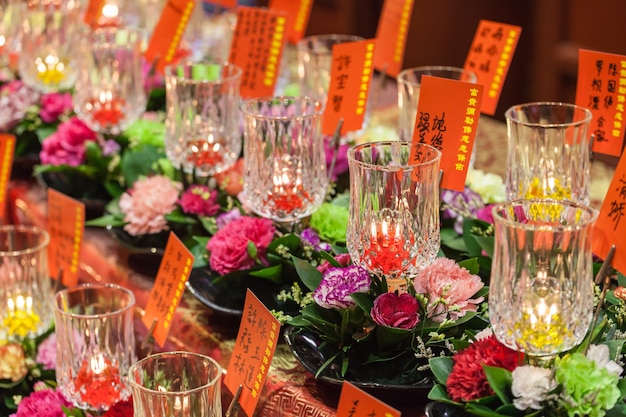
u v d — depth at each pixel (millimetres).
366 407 1204
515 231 1146
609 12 3213
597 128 1605
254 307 1395
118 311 1570
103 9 2754
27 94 2408
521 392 1161
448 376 1244
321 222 1672
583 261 1161
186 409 1313
